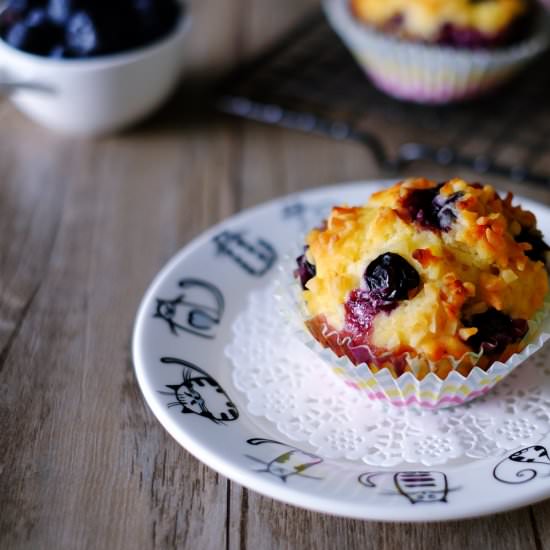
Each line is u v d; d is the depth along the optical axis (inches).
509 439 15.1
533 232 16.0
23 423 15.7
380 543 14.4
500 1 21.5
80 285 18.1
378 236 15.5
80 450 15.4
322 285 15.7
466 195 15.6
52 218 19.7
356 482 14.4
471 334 15.0
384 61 21.7
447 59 20.9
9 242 19.1
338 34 24.5
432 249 15.3
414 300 15.2
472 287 15.1
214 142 21.6
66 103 20.7
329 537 14.5
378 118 22.1
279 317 16.9
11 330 17.2
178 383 15.5
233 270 17.4
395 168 20.6
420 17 21.4
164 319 16.4
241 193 20.3
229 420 15.2
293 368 16.2
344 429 15.3
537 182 19.7
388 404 15.7
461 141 21.4
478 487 14.1
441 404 15.5
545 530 14.5
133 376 16.4
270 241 17.9
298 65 23.5
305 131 21.9
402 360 15.2
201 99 22.7
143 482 15.0
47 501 14.8
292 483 14.1
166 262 18.7
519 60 21.2
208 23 25.5
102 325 17.3
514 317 15.3
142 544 14.4
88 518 14.6
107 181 20.6
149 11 21.0
